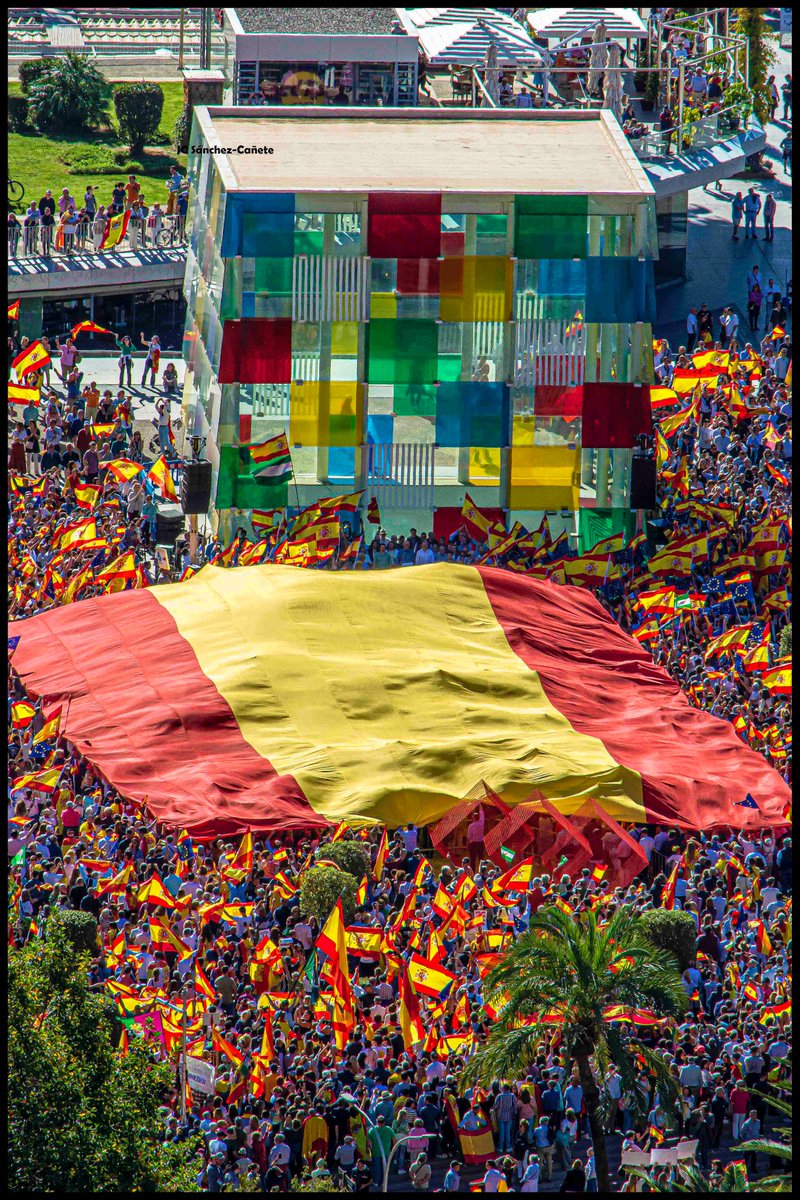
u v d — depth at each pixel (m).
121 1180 116.25
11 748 194.88
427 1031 148.00
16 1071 115.81
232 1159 135.62
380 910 170.50
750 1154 150.50
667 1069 139.00
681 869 184.62
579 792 193.12
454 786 193.25
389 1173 144.50
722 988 162.75
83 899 164.62
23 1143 114.38
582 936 142.38
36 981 120.38
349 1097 141.38
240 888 171.12
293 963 162.25
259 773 191.25
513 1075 137.88
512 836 192.50
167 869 172.88
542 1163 146.38
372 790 189.50
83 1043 120.88
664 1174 132.62
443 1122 145.38
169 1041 142.38
